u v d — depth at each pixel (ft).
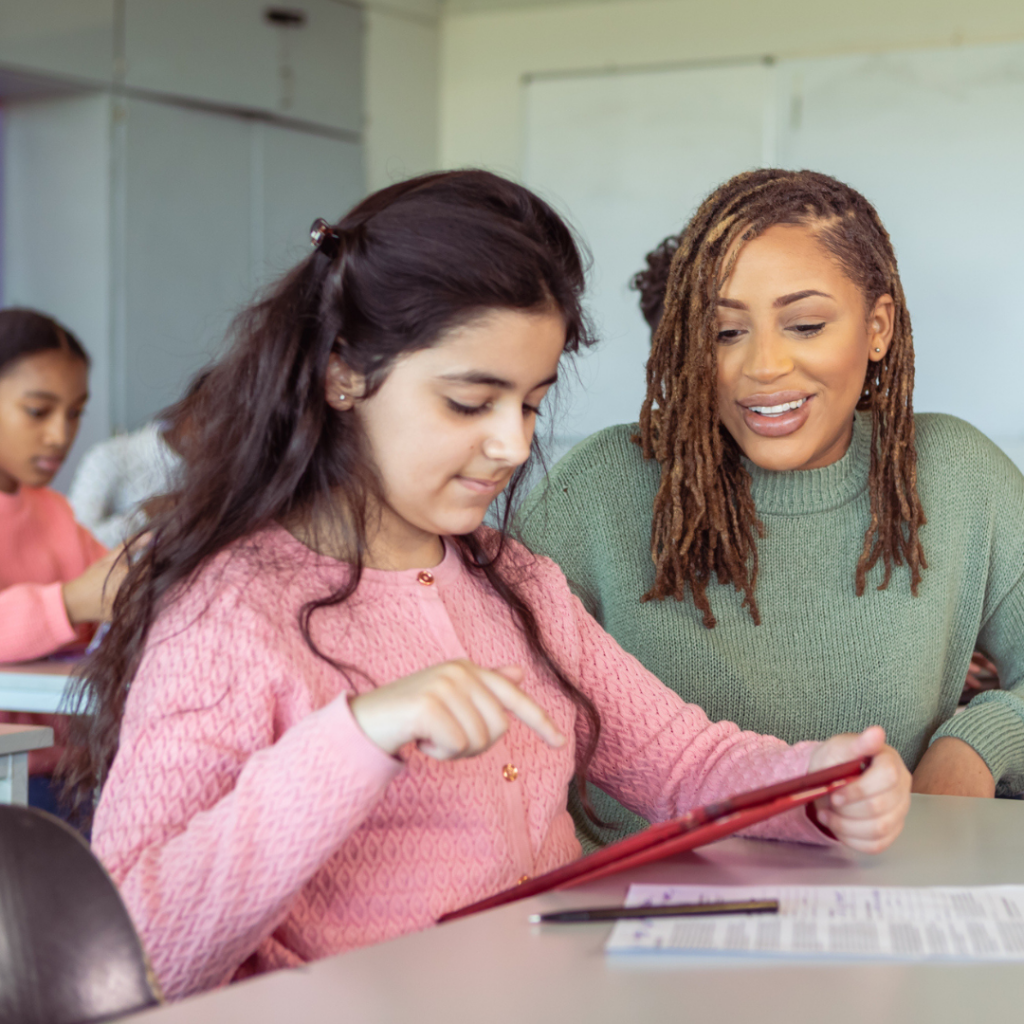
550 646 3.34
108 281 14.03
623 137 16.96
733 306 3.96
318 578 2.85
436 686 2.25
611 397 16.57
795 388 3.94
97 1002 1.88
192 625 2.65
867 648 4.32
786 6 15.84
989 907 2.40
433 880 2.70
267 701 2.59
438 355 2.74
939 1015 1.90
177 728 2.51
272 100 15.75
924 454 4.51
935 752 4.08
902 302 4.18
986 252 14.84
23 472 7.17
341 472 2.90
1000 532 4.56
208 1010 1.85
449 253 2.74
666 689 3.53
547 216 2.98
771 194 3.96
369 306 2.81
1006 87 14.69
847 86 15.53
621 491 4.47
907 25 15.19
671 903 2.42
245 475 2.93
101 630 6.14
